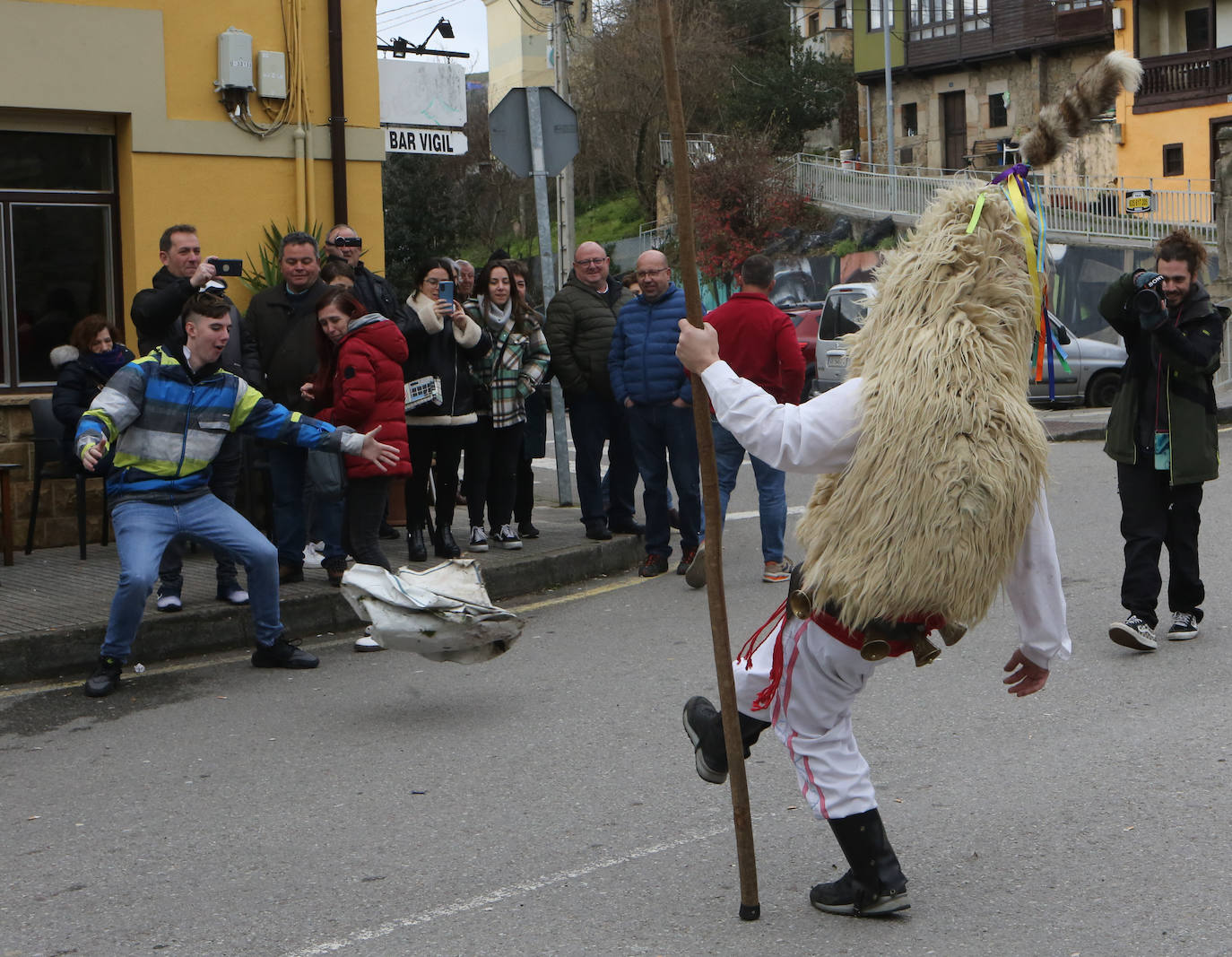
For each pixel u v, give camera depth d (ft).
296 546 25.81
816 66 143.64
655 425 28.25
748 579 28.37
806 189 122.72
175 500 20.85
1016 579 11.34
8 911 12.89
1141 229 91.40
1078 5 124.26
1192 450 20.30
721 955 11.33
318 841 14.47
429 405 28.09
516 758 17.12
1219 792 14.76
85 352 28.32
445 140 36.63
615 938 11.75
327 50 34.12
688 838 14.14
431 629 19.11
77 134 32.01
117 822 15.33
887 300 10.91
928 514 10.44
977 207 10.80
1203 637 21.72
